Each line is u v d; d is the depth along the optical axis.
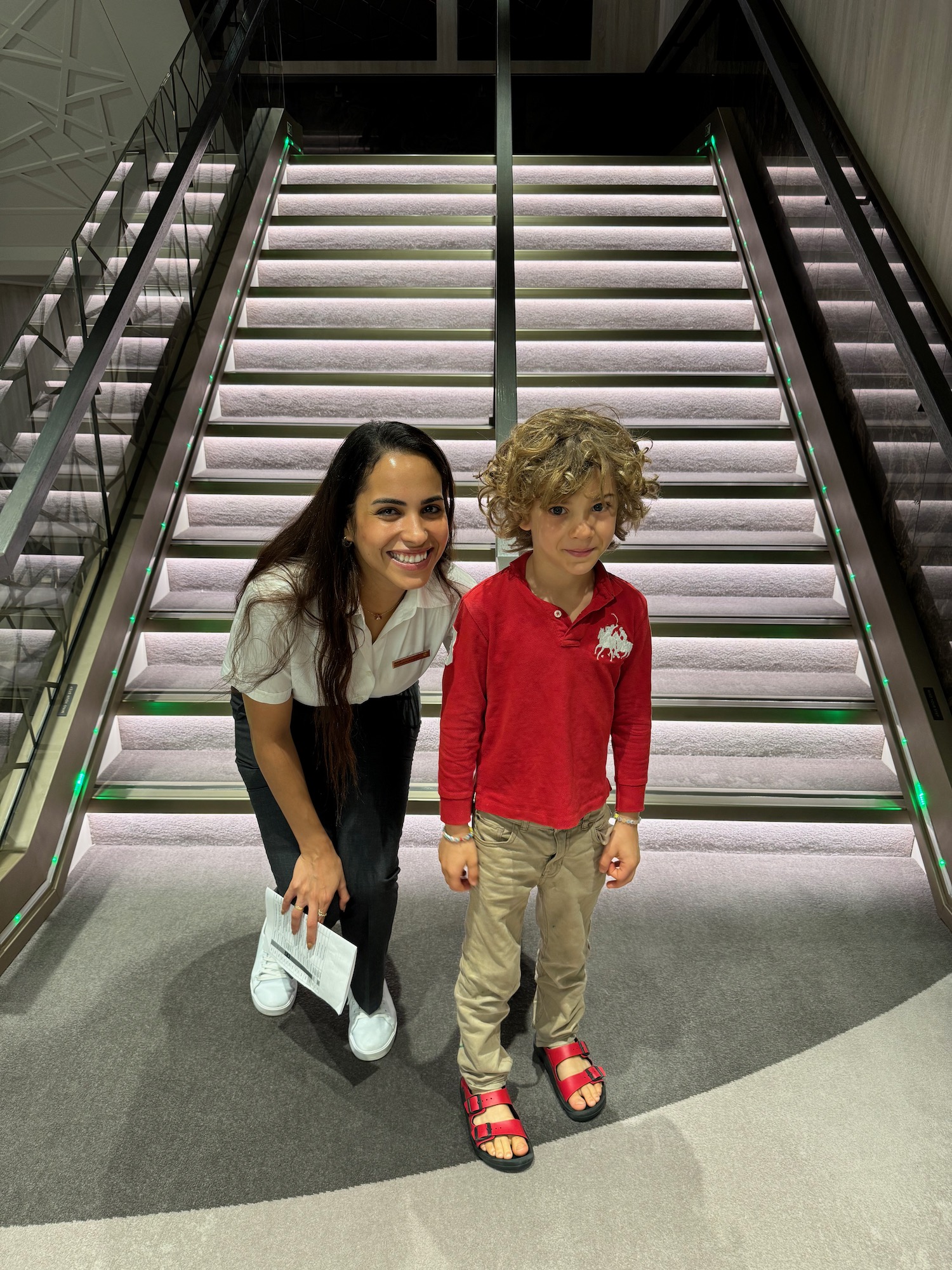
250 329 4.25
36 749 2.44
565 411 1.38
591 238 4.87
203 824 2.63
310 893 1.58
